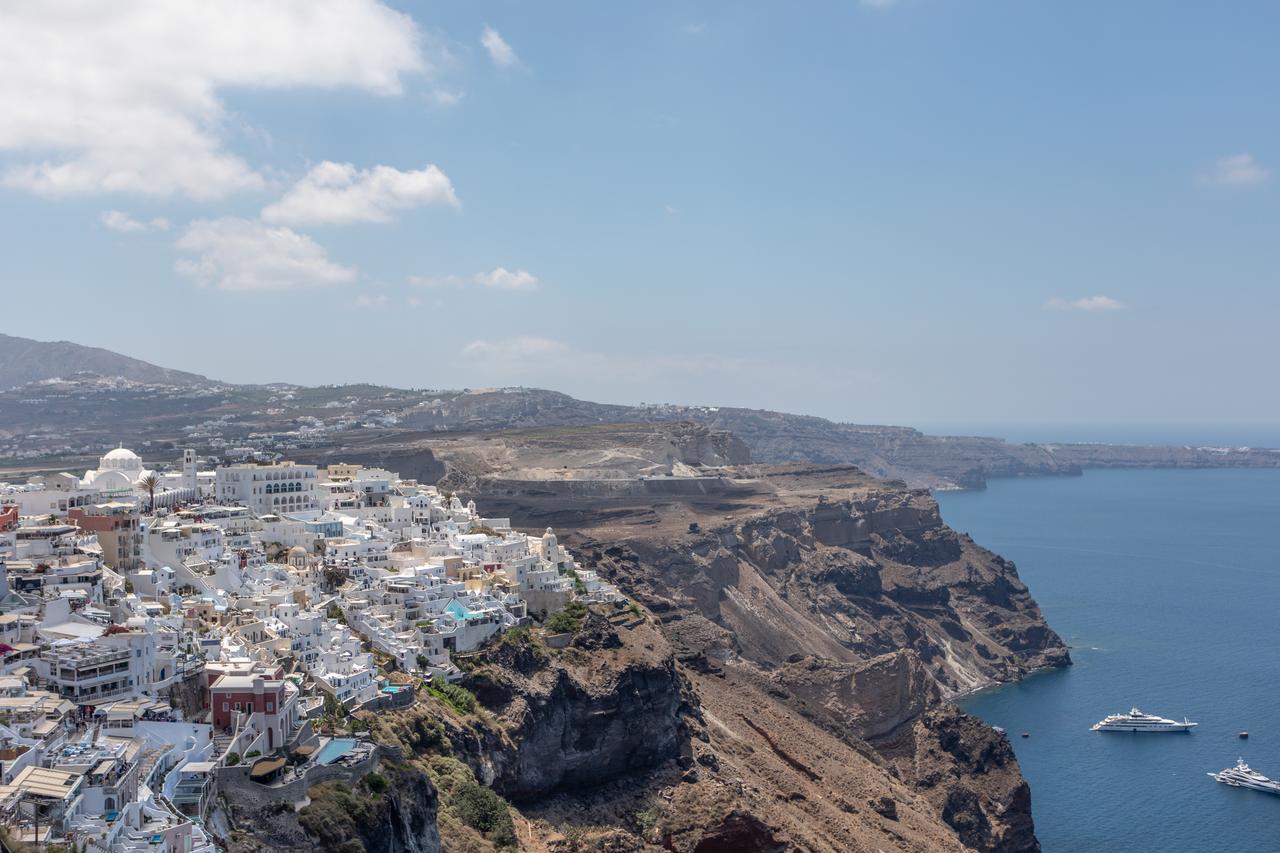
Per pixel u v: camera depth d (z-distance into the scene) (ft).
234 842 620.90
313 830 650.43
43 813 525.75
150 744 631.56
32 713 601.62
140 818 568.41
